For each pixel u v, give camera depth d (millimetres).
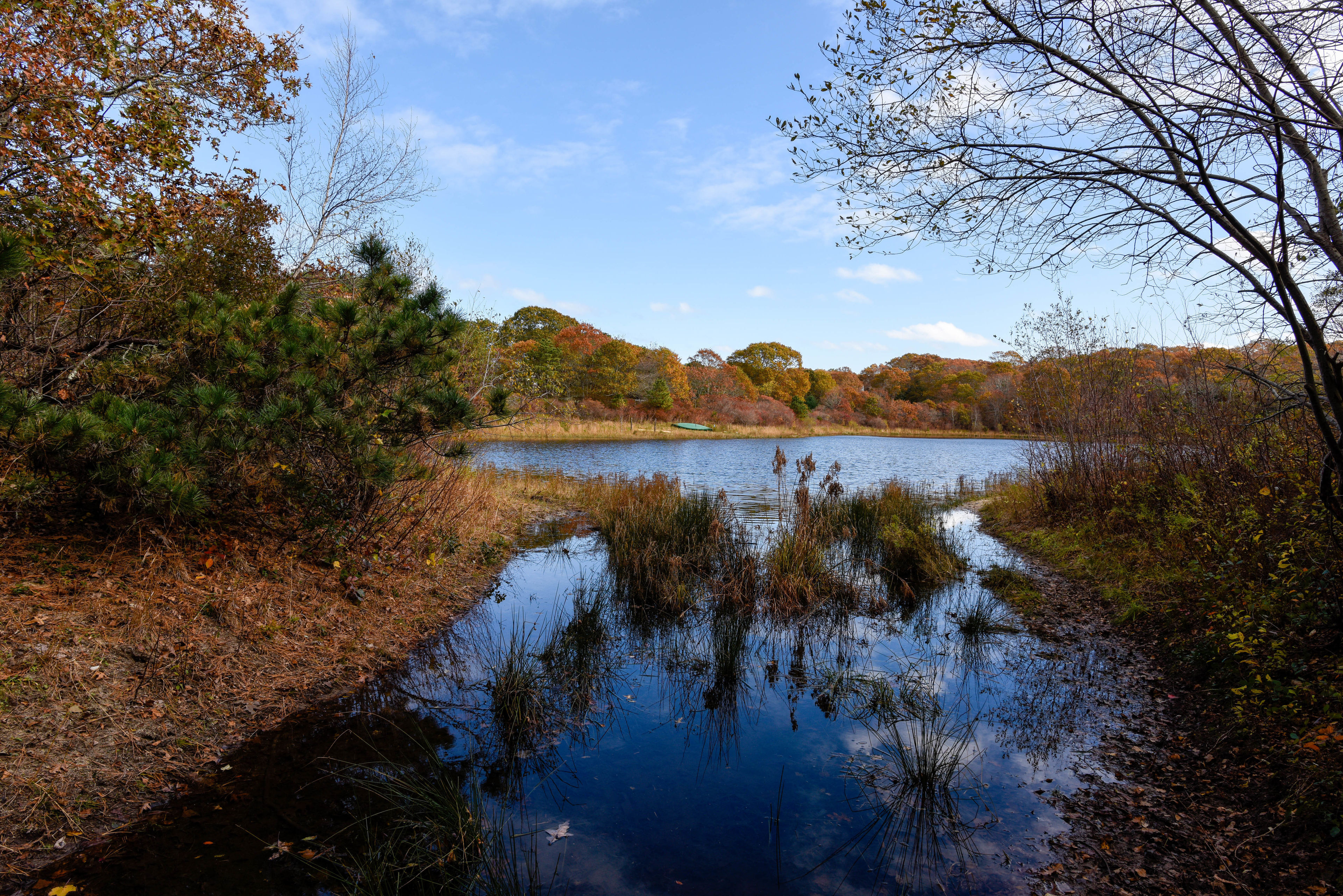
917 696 5074
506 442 32719
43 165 4594
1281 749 3598
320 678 4793
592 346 53719
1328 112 3082
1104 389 10461
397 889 2789
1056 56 3553
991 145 3859
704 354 76500
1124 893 2885
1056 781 3855
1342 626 4297
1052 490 11148
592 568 8859
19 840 2854
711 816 3527
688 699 5070
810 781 3898
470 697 4883
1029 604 7387
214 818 3254
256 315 5723
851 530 10328
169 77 6801
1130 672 5352
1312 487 4906
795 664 5812
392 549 6992
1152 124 3457
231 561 5379
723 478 20281
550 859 3115
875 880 3021
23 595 4102
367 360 5715
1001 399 61406
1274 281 3492
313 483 5840
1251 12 3148
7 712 3326
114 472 4508
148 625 4277
